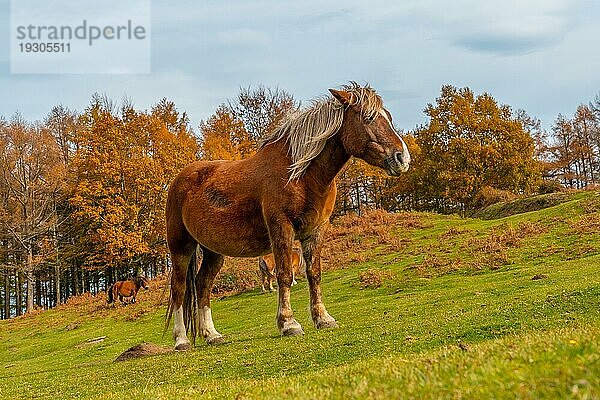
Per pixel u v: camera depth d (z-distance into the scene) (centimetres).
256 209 1336
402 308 1714
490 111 6341
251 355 1170
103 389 1117
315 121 1284
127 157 5403
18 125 5762
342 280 2884
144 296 3912
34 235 5478
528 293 1497
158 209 5275
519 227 3231
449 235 3594
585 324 973
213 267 1491
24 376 1686
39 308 5391
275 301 2752
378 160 1254
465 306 1491
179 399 677
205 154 5650
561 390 367
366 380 500
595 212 3222
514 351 507
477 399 386
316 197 1302
